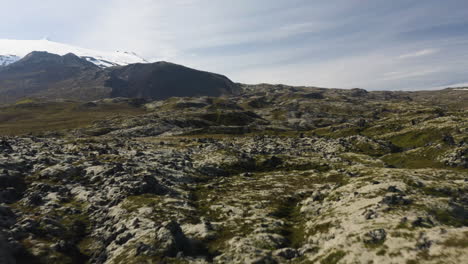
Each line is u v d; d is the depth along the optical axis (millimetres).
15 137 195000
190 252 61406
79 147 171000
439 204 69438
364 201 77062
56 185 104125
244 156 178375
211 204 97625
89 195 97750
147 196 96438
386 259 47250
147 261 55312
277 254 58312
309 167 162375
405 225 56062
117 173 114562
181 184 122375
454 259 42000
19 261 58156
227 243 64500
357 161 181375
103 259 62562
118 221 78000
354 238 56188
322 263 52281
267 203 97500
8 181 100562
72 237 72562
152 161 148625
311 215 82625
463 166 178000
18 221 75250
